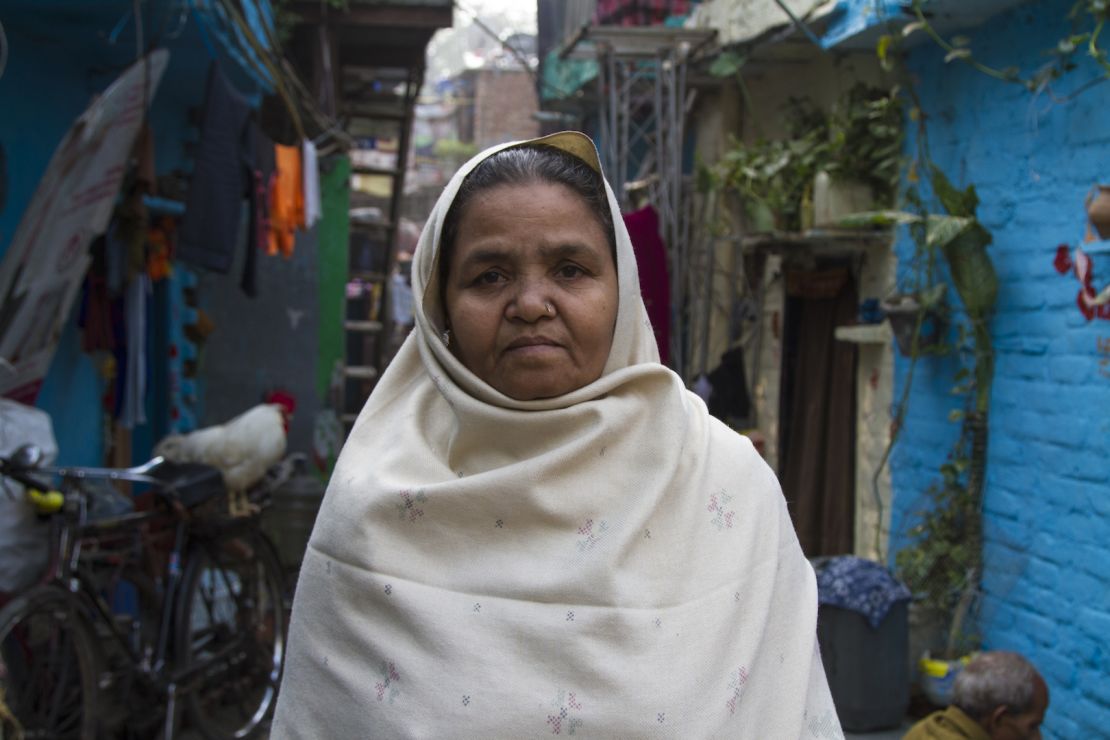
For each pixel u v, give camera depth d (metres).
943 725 3.09
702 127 7.97
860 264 6.11
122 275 5.59
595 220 1.35
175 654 4.48
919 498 5.36
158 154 6.71
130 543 4.27
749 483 1.40
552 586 1.26
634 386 1.35
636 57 7.52
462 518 1.31
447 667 1.24
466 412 1.33
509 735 1.20
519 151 1.38
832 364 6.48
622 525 1.29
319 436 9.26
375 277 10.82
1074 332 4.23
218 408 8.77
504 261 1.32
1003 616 4.64
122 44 5.46
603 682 1.22
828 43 5.67
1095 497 4.10
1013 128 4.64
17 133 5.06
